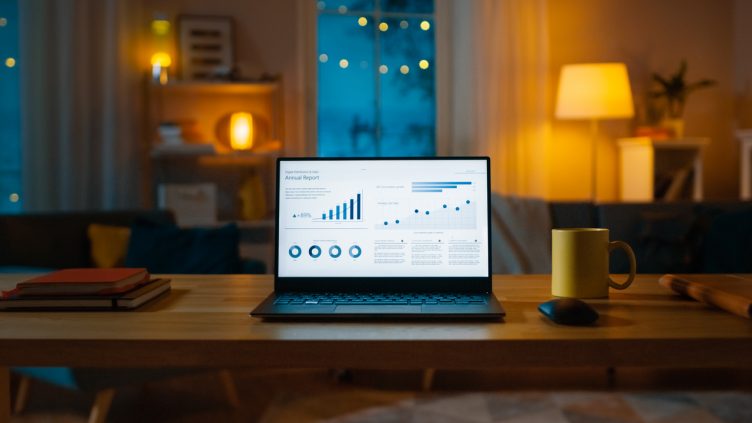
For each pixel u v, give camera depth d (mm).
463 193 1278
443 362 940
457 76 4617
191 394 3057
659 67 4812
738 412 2699
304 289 1262
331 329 1007
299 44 4355
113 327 1025
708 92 4887
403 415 2695
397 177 1287
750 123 4789
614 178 4750
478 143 4457
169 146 3889
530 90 4477
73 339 953
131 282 1229
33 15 3910
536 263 3543
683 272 3367
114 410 2850
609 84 4203
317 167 1291
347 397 2947
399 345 940
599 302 1206
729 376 3225
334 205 1281
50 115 3961
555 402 2840
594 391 2994
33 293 1162
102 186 4043
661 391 2986
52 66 3961
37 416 2771
